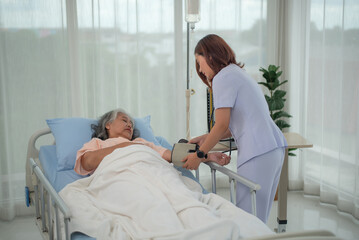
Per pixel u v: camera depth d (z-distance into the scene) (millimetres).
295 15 3570
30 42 3023
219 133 1919
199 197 1789
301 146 2512
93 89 3227
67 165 2367
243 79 1933
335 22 3133
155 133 3484
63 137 2484
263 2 3557
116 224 1573
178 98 3516
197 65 2107
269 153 1966
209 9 3461
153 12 3312
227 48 1983
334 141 3264
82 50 3172
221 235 1335
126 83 3316
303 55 3541
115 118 2439
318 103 3410
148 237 1425
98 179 1947
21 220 3121
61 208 1494
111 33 3213
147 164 1967
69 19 3092
